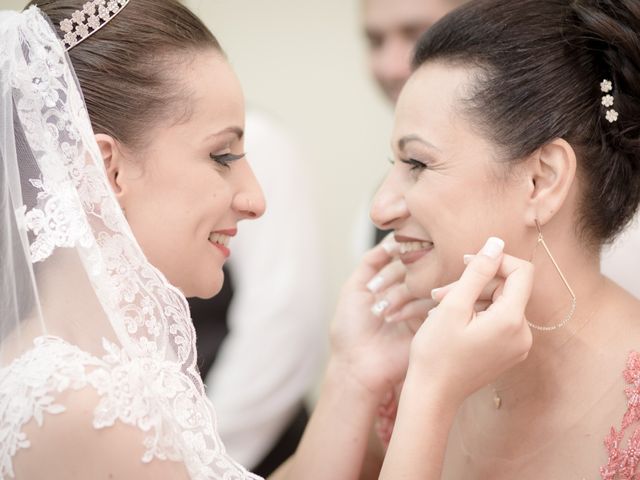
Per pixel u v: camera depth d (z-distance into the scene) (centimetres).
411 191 183
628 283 229
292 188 304
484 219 179
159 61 175
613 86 176
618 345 176
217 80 180
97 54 172
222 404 288
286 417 296
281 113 411
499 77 176
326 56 405
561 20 177
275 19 404
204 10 402
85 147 162
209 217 182
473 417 196
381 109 405
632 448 166
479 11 181
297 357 296
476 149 177
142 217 177
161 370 158
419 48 187
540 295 180
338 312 218
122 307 158
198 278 186
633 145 176
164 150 176
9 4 289
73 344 156
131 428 151
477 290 168
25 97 163
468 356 165
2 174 162
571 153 174
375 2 284
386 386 213
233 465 163
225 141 182
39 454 148
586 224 179
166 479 153
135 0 178
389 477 164
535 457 182
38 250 158
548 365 181
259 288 294
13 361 155
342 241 413
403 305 204
